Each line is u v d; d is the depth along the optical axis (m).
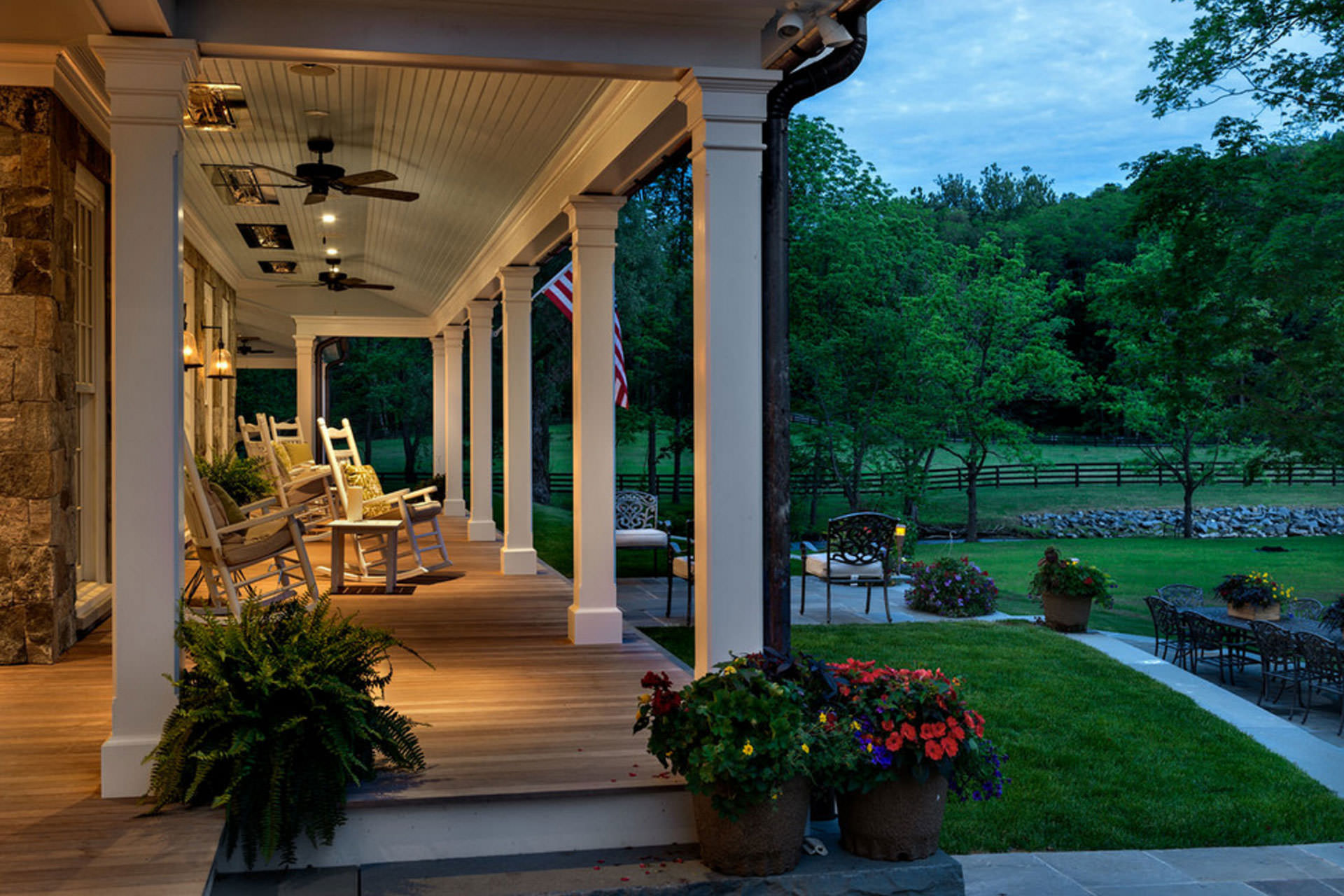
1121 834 5.04
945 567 10.66
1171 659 10.21
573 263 6.37
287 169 8.12
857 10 4.19
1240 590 9.26
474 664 5.71
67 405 5.77
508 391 9.16
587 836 3.66
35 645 5.43
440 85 5.67
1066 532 27.97
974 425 24.78
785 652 4.24
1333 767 6.28
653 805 3.71
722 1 3.96
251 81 5.84
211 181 8.52
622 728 4.41
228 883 3.30
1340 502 29.00
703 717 3.42
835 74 4.26
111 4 3.33
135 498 3.57
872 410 23.52
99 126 6.29
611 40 4.02
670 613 9.13
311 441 15.32
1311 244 12.88
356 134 7.08
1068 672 8.12
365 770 3.51
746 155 4.12
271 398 36.72
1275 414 14.20
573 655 5.96
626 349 25.48
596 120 5.44
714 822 3.43
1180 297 14.16
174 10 3.62
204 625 3.72
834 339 22.62
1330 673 7.88
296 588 7.40
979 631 9.56
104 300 6.71
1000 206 49.56
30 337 5.40
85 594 6.40
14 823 3.28
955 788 3.70
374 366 33.12
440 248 10.44
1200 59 14.04
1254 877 4.52
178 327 3.64
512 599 7.96
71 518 5.84
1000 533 27.73
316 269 13.40
